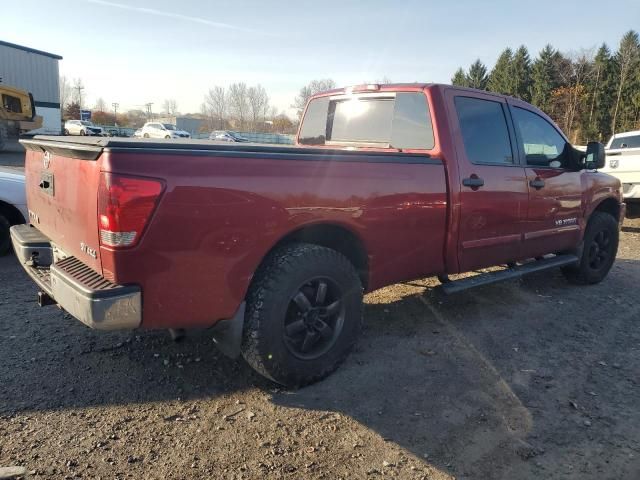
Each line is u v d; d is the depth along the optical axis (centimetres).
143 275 271
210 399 327
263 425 301
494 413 323
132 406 314
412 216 388
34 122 2436
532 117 514
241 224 297
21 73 3353
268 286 314
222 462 267
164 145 273
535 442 295
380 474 263
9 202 601
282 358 325
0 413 299
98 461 263
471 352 412
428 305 518
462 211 422
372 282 381
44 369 351
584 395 350
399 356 398
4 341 389
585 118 5900
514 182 468
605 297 574
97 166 266
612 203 636
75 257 311
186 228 278
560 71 6303
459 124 430
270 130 8356
